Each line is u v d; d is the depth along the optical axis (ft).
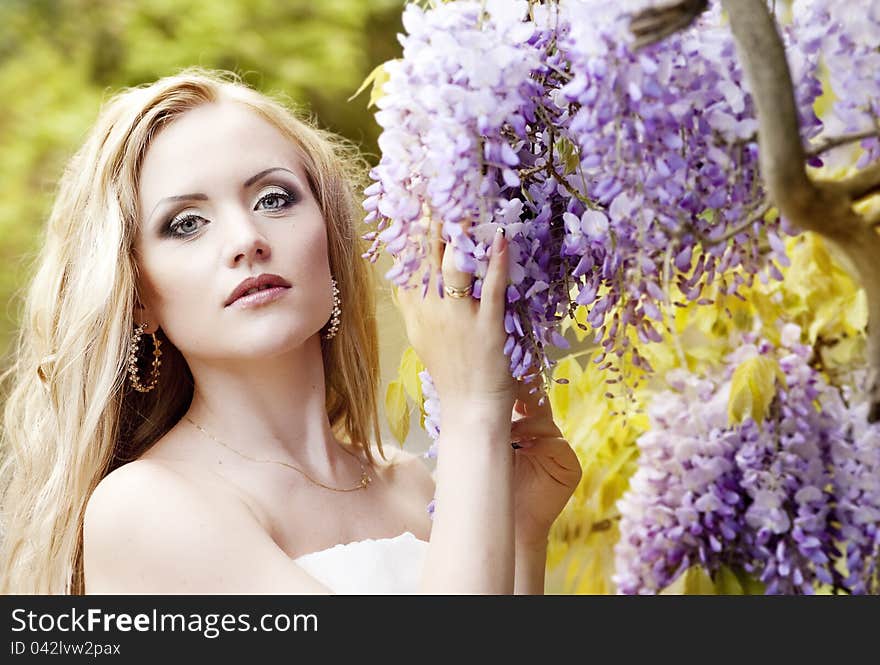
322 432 8.20
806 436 9.39
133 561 7.06
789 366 9.59
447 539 6.55
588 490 11.04
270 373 7.85
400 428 8.33
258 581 6.98
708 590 9.60
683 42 5.78
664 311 6.31
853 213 5.10
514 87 5.75
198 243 7.49
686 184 5.85
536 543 8.44
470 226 6.12
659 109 5.45
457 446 6.67
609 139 5.49
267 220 7.50
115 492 7.25
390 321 11.00
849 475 9.24
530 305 6.42
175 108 7.80
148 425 8.52
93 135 8.27
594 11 5.31
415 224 6.19
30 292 9.02
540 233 6.22
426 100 5.73
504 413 6.77
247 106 8.02
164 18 23.93
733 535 9.40
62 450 8.07
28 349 9.32
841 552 9.41
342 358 9.07
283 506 7.68
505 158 5.70
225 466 7.70
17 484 8.83
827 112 6.70
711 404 9.75
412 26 5.97
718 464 9.52
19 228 23.31
